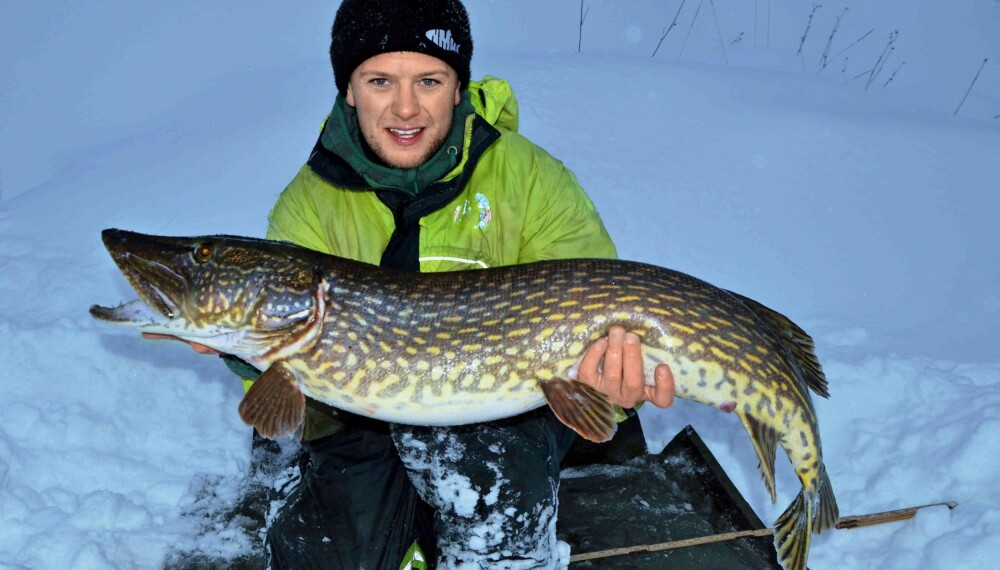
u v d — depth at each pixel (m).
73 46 3.41
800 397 1.00
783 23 4.35
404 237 1.14
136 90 2.98
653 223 2.00
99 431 1.39
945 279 1.85
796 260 1.91
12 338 1.53
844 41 4.16
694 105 2.67
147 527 1.23
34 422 1.38
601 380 0.98
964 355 1.60
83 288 1.72
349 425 1.14
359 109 1.08
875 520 1.24
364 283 1.00
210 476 1.34
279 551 1.08
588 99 2.67
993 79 3.76
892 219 2.07
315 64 3.09
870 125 2.54
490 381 0.98
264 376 1.01
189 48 3.42
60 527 1.21
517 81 2.79
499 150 1.17
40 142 2.63
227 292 1.00
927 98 3.44
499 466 1.04
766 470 1.01
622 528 1.23
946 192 2.19
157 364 1.54
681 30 4.15
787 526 1.04
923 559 1.18
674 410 1.51
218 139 2.37
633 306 0.96
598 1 4.36
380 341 0.98
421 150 1.09
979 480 1.29
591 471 1.34
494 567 1.05
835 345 1.62
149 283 1.01
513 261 1.17
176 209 2.01
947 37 4.19
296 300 0.99
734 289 1.79
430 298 0.99
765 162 2.30
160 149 2.38
